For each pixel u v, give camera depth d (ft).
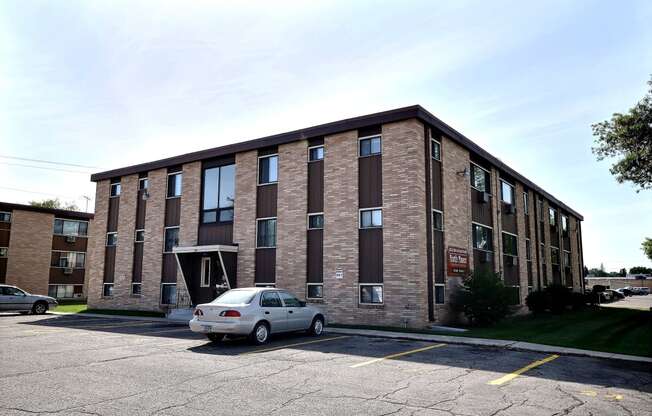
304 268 65.77
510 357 36.40
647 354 38.22
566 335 50.55
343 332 50.83
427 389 25.54
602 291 172.35
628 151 75.31
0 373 28.66
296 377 28.07
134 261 88.33
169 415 20.43
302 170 68.33
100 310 87.81
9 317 73.26
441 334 49.75
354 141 64.13
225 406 21.85
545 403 23.04
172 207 84.17
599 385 27.09
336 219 64.03
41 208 129.18
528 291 94.84
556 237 122.01
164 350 38.01
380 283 59.31
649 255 159.53
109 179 95.71
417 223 57.41
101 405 21.81
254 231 71.92
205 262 77.51
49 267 130.62
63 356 34.86
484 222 78.23
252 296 42.52
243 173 75.00
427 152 61.67
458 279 66.08
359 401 22.98
